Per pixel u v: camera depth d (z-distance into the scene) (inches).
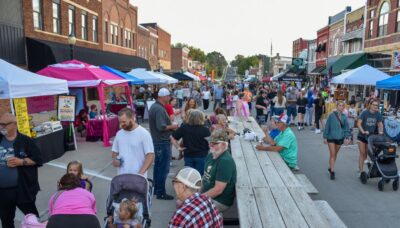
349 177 362.6
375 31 1103.0
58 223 157.6
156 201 282.7
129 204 185.6
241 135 395.5
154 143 278.7
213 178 192.1
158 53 2076.8
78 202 164.4
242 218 164.4
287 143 302.7
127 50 1453.0
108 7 1202.0
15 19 688.4
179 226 123.0
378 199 296.7
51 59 706.2
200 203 127.9
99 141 553.6
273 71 3464.6
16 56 689.0
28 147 204.5
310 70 1998.0
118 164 214.2
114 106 795.4
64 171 373.1
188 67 3408.0
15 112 366.6
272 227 154.8
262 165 262.7
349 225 243.6
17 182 202.8
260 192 201.5
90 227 159.6
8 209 207.0
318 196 303.9
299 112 697.0
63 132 461.1
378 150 320.8
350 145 537.6
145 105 796.6
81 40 980.6
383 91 948.0
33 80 354.0
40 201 283.6
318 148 516.7
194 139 259.3
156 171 284.5
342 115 351.9
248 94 951.6
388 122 521.0
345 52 1411.2
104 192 306.8
